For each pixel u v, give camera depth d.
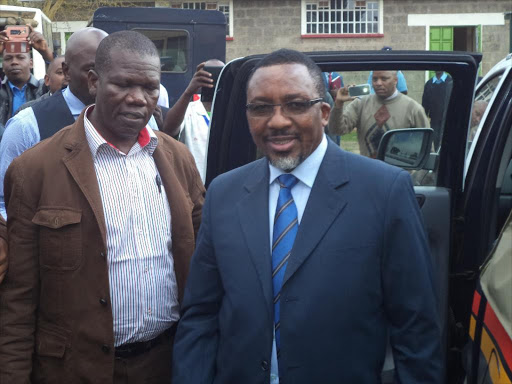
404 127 2.70
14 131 2.88
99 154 2.25
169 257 2.33
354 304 1.87
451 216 2.64
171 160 2.42
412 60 2.56
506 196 2.87
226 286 1.98
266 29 18.09
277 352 1.93
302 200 1.99
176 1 17.83
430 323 1.92
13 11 8.87
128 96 2.21
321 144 2.01
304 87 1.92
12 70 6.44
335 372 1.87
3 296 2.25
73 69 2.90
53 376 2.24
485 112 2.75
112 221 2.21
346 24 18.28
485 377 1.91
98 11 8.45
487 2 18.33
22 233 2.23
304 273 1.88
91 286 2.18
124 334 2.24
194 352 2.06
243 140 2.64
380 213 1.90
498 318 1.77
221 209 2.07
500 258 1.86
